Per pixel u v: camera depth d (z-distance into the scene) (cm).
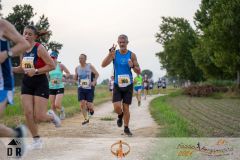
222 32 3784
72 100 2727
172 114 1570
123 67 1040
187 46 5922
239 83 3938
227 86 4206
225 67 4056
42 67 810
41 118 823
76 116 1736
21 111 1691
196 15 4528
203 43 4297
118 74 1041
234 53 3784
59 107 1344
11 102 510
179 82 9825
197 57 4594
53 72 1327
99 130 1195
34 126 825
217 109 2108
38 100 812
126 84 1040
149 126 1284
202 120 1469
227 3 3834
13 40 496
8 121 1334
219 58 3866
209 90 3994
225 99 3469
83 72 1374
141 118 1594
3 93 497
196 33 5912
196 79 5938
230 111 1958
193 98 3672
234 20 3712
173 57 6025
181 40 5934
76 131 1163
